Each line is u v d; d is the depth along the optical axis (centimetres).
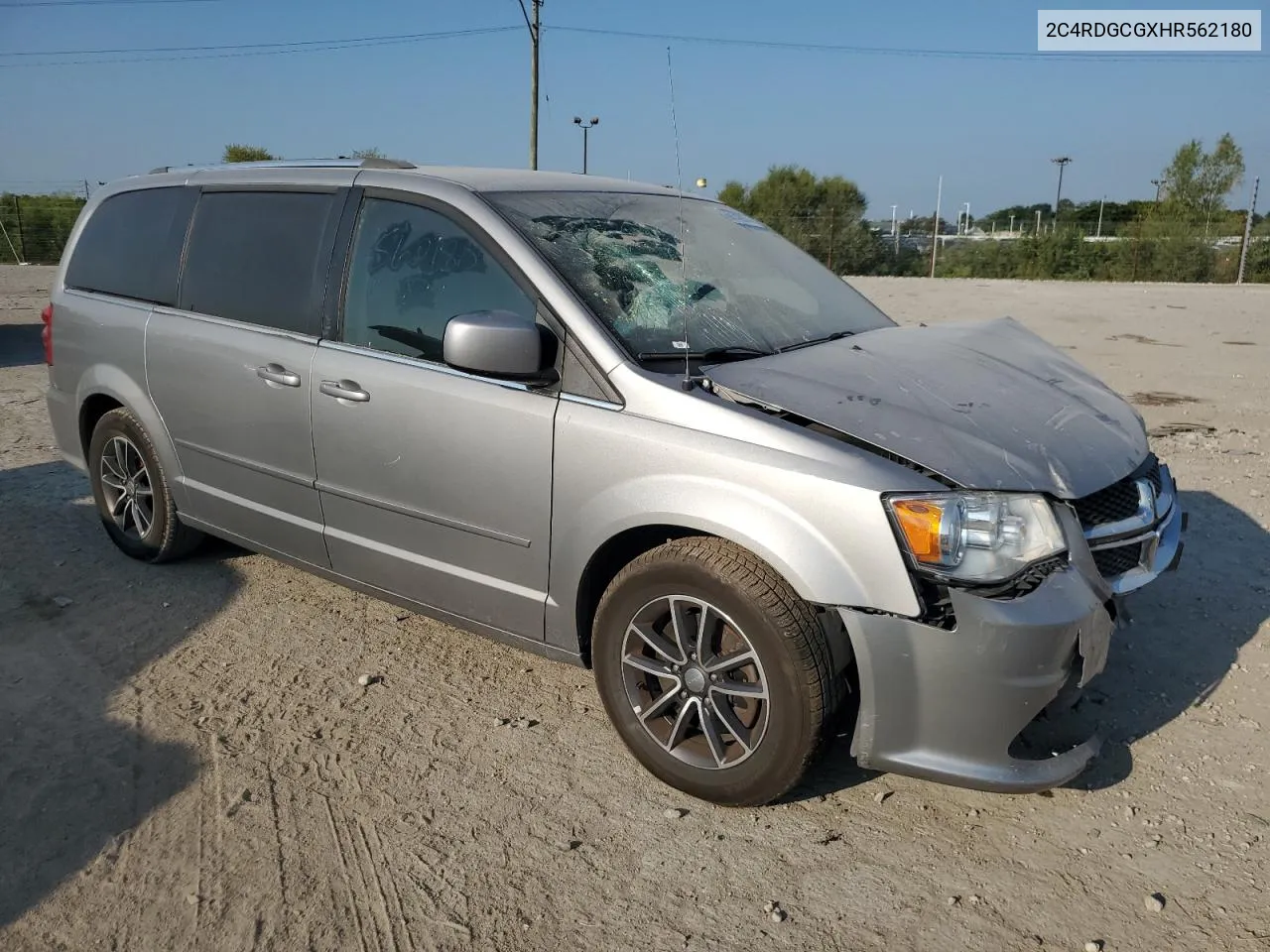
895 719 268
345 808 300
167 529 464
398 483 352
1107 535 290
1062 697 277
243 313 407
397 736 339
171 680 377
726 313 347
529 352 301
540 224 340
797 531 266
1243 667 380
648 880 270
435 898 263
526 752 330
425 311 347
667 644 302
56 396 509
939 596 260
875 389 298
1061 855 278
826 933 250
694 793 302
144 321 446
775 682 275
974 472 263
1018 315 1641
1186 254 3319
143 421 452
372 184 373
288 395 381
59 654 398
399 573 365
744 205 4119
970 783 266
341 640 411
